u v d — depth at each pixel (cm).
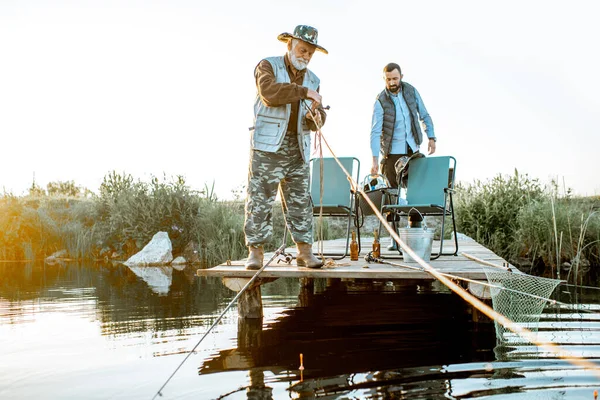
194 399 292
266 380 321
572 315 502
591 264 994
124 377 333
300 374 332
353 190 613
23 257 1321
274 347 402
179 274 936
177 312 554
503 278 430
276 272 506
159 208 1280
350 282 794
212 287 749
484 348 390
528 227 1037
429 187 618
